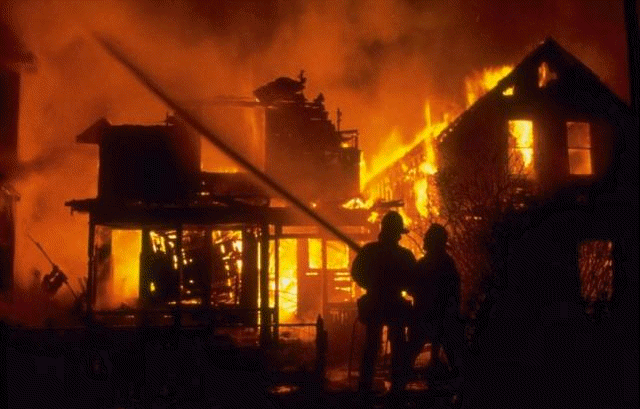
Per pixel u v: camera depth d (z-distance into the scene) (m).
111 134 23.97
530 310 14.39
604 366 12.95
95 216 22.58
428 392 12.65
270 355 17.88
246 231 24.47
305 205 24.00
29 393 14.97
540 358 13.45
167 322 22.52
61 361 15.32
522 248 17.56
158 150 24.00
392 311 12.38
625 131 18.31
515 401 12.98
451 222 23.89
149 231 23.16
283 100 25.81
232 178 24.20
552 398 13.00
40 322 23.64
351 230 25.25
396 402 12.30
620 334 13.19
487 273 19.05
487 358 13.52
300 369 15.91
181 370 15.54
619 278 14.48
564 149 27.44
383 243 12.56
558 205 21.25
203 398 15.25
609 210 19.66
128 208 22.64
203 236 24.55
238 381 15.42
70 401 14.99
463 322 13.88
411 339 13.23
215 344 18.36
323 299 23.56
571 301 15.00
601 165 27.33
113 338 16.78
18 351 15.56
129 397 15.05
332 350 21.91
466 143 27.11
